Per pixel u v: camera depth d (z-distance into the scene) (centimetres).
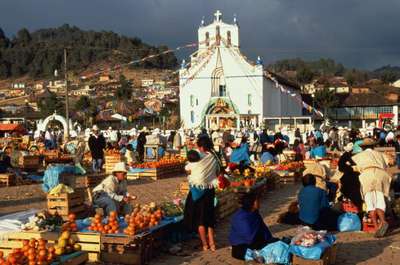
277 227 1200
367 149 1144
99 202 1141
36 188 2023
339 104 8225
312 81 12762
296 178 2112
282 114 6706
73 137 4300
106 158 2533
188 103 6406
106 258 903
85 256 851
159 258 939
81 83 11719
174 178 2298
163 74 15112
